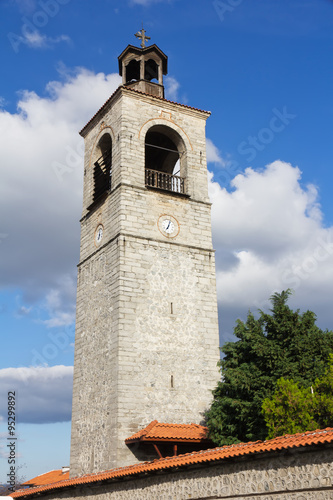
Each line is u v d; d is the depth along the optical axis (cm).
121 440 2798
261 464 1645
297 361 2642
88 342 3347
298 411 2291
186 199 3578
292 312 2777
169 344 3148
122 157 3431
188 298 3331
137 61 3994
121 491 2219
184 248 3434
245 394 2664
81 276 3662
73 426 3278
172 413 3002
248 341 2788
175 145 3919
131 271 3183
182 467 1903
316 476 1487
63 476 3806
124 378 2934
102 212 3556
